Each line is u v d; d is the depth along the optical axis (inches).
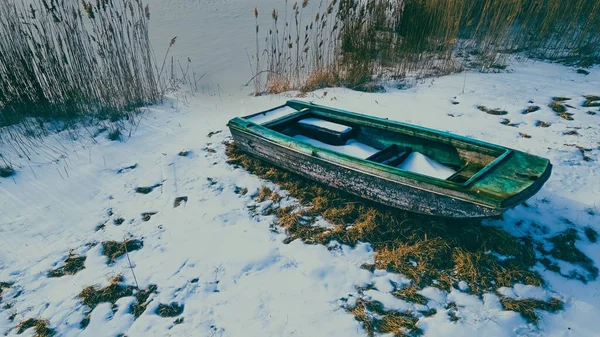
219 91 290.0
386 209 151.8
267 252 139.5
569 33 317.1
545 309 115.7
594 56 298.2
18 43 222.7
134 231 153.3
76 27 237.8
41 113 234.4
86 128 229.1
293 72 309.0
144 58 263.9
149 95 267.7
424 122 217.9
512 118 217.3
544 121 212.4
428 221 144.6
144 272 134.3
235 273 132.0
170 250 143.0
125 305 123.1
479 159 151.8
